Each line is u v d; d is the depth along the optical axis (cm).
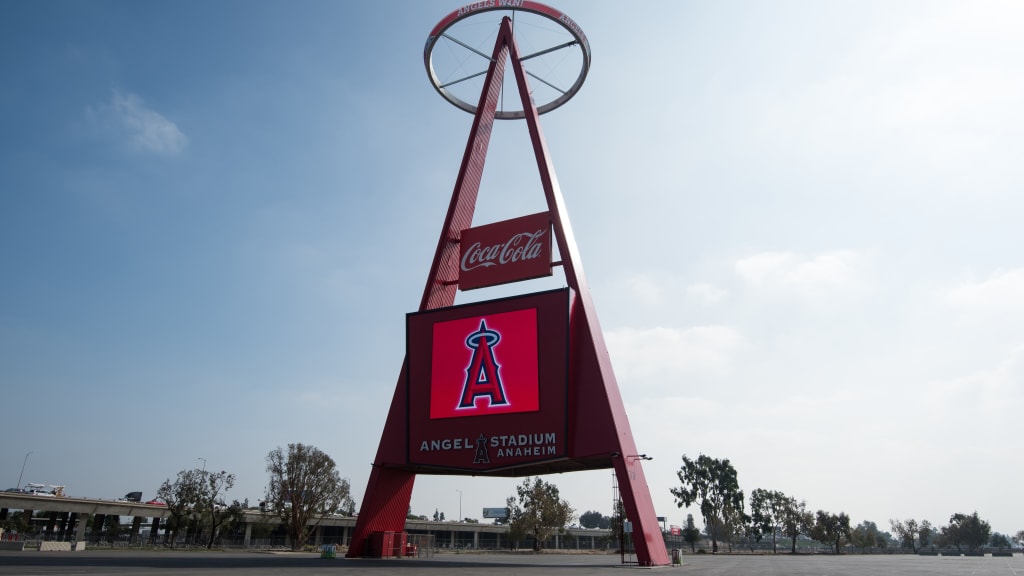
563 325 3831
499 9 4781
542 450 3681
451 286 4666
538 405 3759
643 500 3712
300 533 7494
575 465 4134
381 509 4209
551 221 4328
